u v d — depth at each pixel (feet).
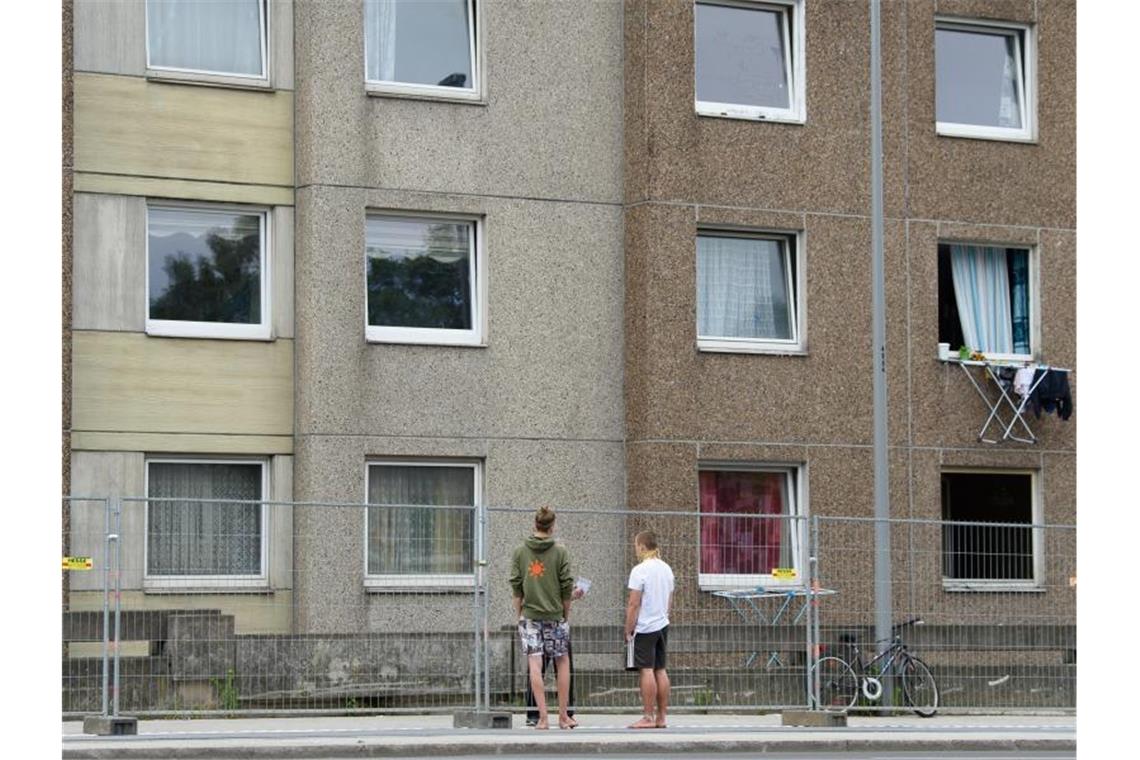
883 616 80.53
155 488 85.66
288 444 87.35
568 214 91.97
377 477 88.58
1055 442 99.35
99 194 84.74
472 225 91.09
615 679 78.74
